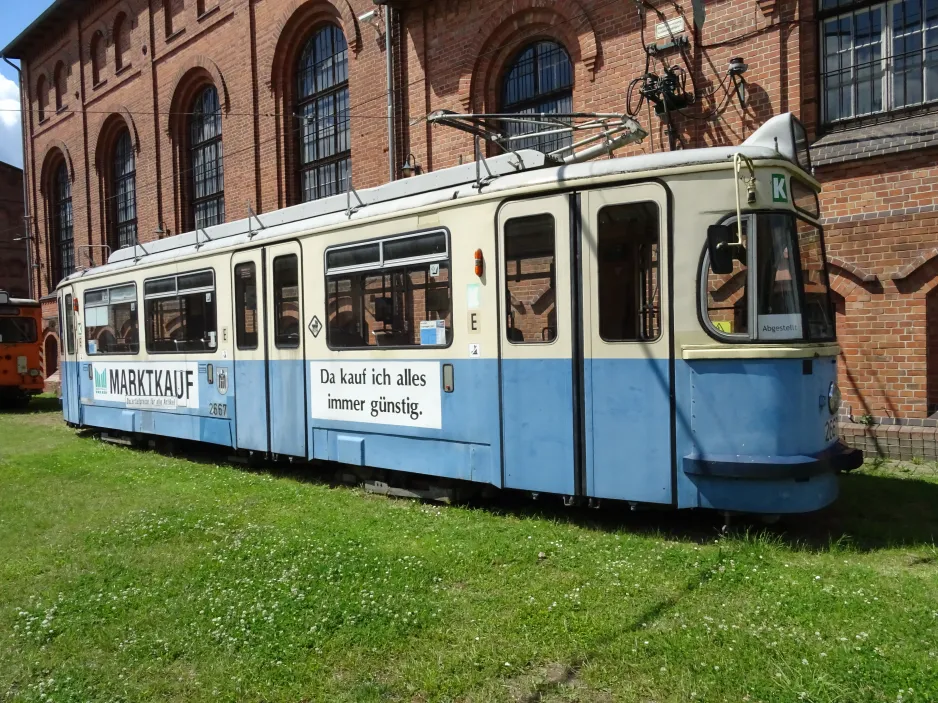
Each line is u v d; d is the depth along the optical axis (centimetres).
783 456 565
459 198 697
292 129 1705
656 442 593
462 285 698
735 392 573
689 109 999
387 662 404
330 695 369
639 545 584
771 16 926
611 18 1080
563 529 642
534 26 1197
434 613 459
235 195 1848
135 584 540
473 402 693
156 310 1134
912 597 459
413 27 1353
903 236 841
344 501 787
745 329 577
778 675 362
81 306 1366
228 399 986
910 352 845
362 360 799
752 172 573
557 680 376
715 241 556
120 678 396
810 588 473
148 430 1166
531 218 648
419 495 775
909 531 605
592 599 473
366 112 1471
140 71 2172
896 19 867
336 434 838
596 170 616
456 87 1296
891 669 363
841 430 887
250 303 945
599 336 614
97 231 2477
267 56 1705
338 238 821
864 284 870
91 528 704
